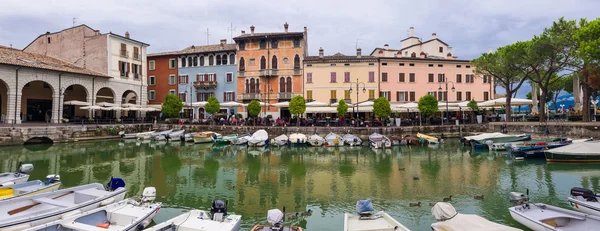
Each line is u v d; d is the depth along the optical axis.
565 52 32.75
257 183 17.94
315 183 17.89
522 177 18.94
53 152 28.06
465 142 34.06
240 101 53.72
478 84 52.56
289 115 52.62
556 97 56.53
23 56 38.69
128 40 49.00
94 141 36.84
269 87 52.91
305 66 51.88
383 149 31.80
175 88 57.28
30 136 32.03
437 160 25.31
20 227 9.39
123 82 47.97
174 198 14.98
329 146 34.06
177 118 48.78
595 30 26.00
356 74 51.22
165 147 33.31
